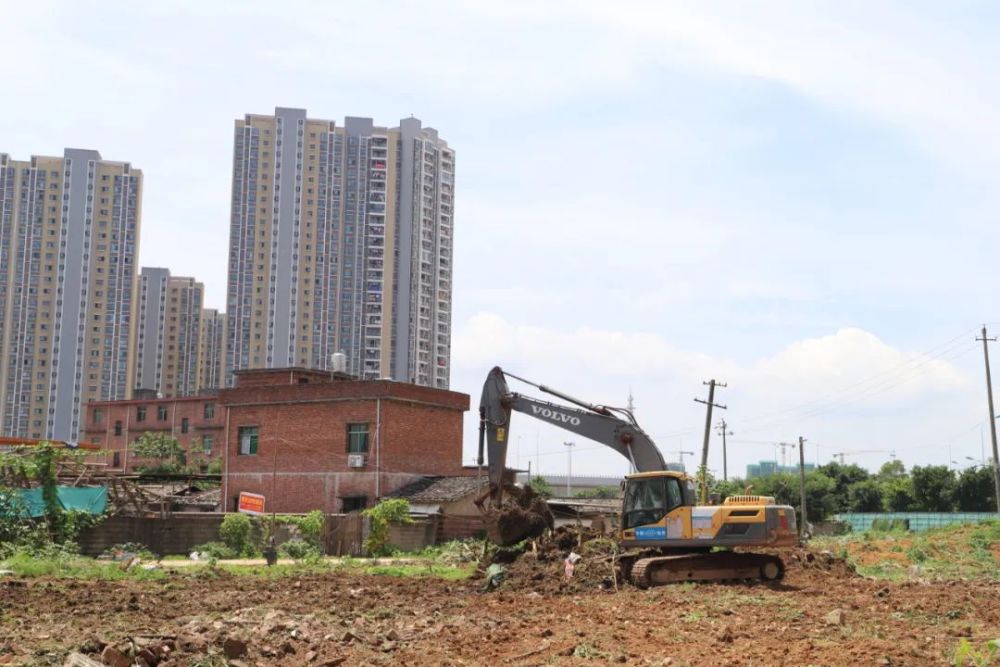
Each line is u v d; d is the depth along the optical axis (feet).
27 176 459.73
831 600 73.20
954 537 160.25
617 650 49.98
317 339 442.50
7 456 132.16
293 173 449.06
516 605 71.77
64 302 457.27
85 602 71.36
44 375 452.76
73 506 142.20
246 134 451.94
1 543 120.37
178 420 329.72
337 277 447.01
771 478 329.72
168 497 184.14
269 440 189.26
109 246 466.70
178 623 60.18
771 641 52.85
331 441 182.80
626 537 87.10
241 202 449.48
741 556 86.84
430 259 459.73
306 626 56.39
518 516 93.09
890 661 46.16
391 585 91.40
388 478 178.40
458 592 84.28
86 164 465.88
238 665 44.88
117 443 336.90
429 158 461.37
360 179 451.94
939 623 61.67
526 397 95.61
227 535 151.84
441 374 463.42
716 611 65.31
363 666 46.26
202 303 492.13
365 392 180.65
